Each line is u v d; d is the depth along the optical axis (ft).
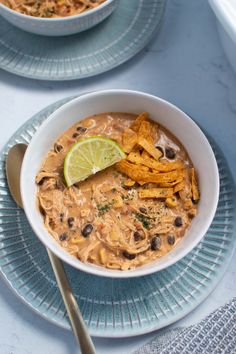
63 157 1.65
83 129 1.68
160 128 1.70
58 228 1.59
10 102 1.89
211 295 1.73
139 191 1.63
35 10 1.94
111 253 1.58
